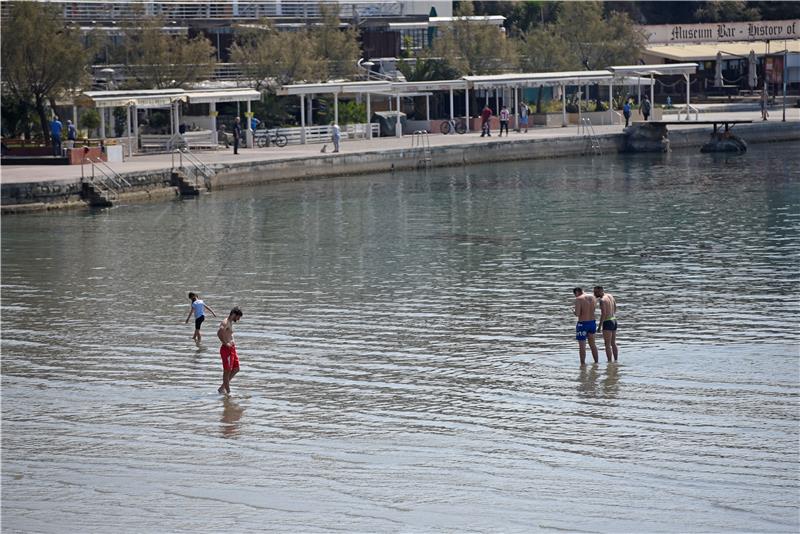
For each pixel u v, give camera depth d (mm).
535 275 86750
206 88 175250
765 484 47062
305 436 53438
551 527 44062
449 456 50688
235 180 142250
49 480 49125
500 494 46812
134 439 53469
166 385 61188
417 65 197500
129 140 150250
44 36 144500
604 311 63344
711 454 50094
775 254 93000
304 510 45906
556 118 199000
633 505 45594
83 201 124875
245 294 81812
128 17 176000
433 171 159500
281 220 115062
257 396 59125
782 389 58156
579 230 106500
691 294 79312
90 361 65750
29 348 68562
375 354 66062
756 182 140875
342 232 107375
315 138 171250
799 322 71000
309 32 197375
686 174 151375
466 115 186125
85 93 149750
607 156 179375
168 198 132750
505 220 113312
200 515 45750
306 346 68000
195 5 195625
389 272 88688
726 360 63344
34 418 56344
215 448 52188
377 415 55906
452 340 68688
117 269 90812
